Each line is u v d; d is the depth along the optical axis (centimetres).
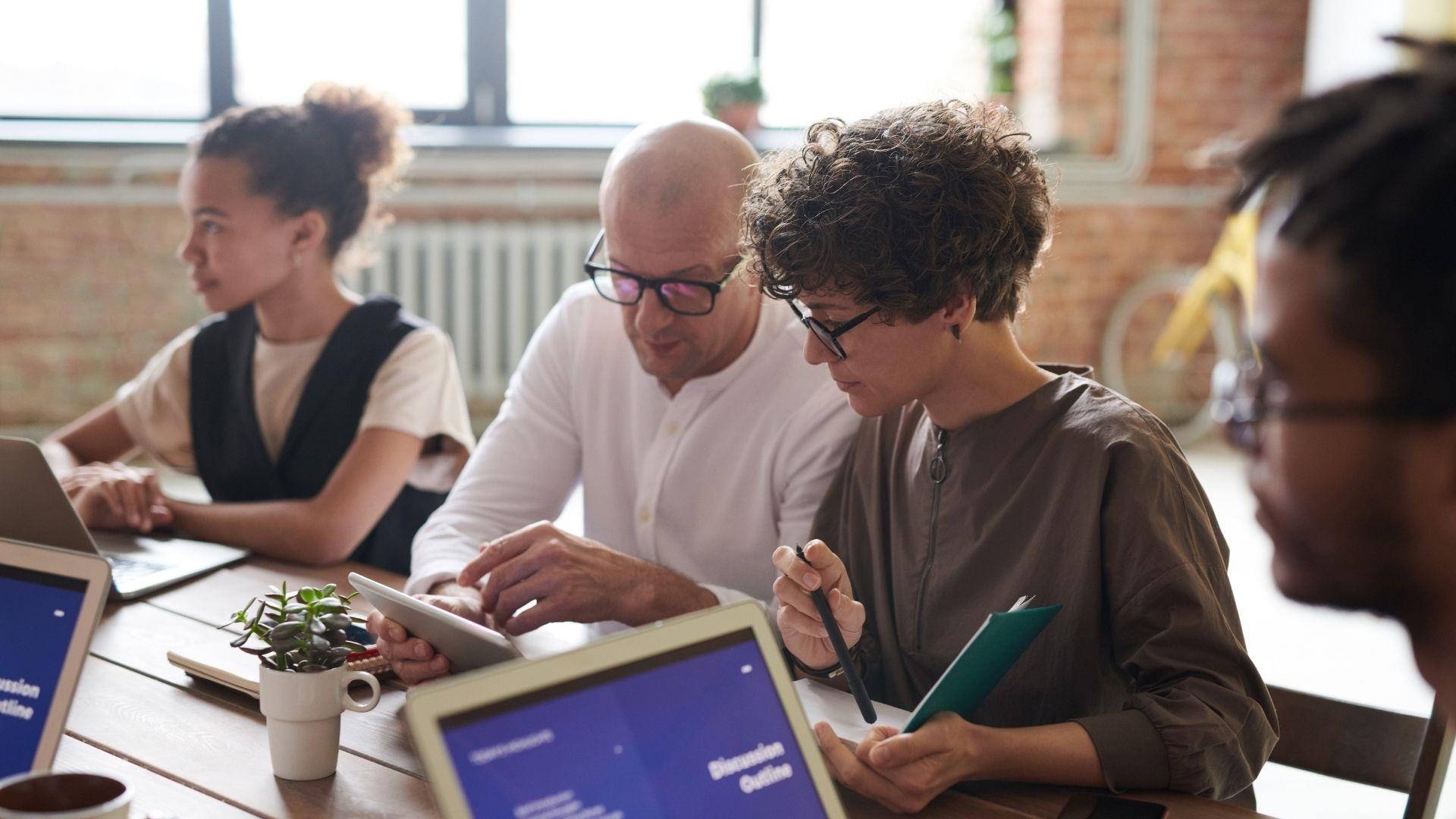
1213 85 572
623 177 154
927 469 137
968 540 132
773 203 125
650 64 543
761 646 89
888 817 105
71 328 492
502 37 528
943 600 133
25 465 140
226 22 499
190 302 502
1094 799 108
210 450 211
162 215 494
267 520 186
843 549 148
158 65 498
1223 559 125
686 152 153
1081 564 121
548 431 184
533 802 77
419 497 207
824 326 124
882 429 146
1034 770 107
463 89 530
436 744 76
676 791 82
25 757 91
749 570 171
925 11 563
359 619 139
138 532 191
